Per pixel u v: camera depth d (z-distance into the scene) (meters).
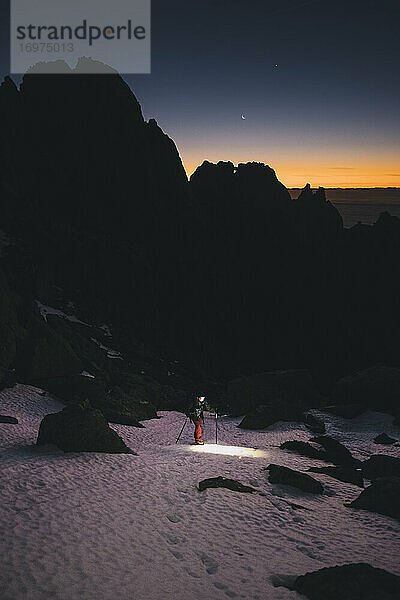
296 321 54.00
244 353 52.16
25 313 28.25
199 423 18.11
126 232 53.12
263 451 16.83
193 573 7.65
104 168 52.91
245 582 7.52
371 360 51.16
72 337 32.12
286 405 24.25
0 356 24.20
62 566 7.23
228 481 11.86
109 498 10.30
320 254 57.00
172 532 9.09
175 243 54.25
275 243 57.44
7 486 10.27
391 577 7.17
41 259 41.31
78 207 51.34
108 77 54.34
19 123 51.34
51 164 51.31
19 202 45.66
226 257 56.25
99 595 6.61
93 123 53.38
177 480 12.04
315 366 51.81
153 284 49.66
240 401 26.62
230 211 59.50
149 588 7.00
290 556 8.57
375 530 10.19
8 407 21.22
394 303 53.03
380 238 56.47
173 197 56.22
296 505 11.20
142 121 56.03
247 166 63.09
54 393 24.92
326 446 17.70
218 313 53.38
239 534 9.34
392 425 24.38
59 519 8.88
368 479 15.01
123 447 14.36
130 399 26.98
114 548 8.09
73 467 12.16
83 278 43.84
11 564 7.07
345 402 27.92
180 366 41.12
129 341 39.00
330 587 7.07
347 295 54.72
